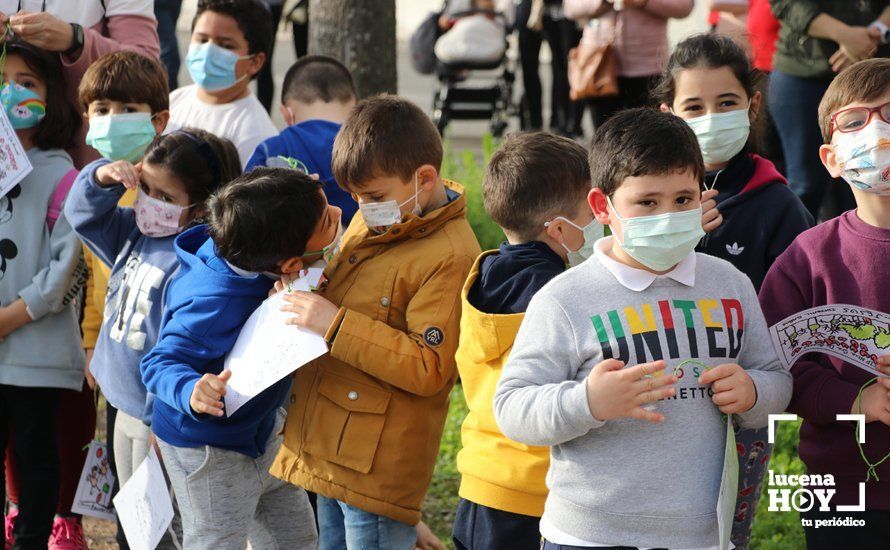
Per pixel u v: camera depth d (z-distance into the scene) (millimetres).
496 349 4062
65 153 5758
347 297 4570
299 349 4332
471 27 14648
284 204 4344
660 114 3662
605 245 3758
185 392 4340
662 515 3467
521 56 14719
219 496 4562
